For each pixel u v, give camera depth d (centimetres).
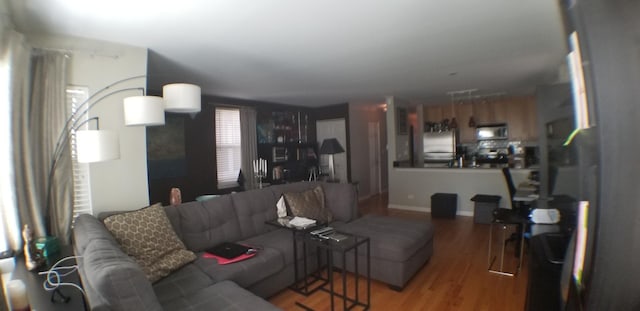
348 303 245
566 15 45
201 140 490
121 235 207
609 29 36
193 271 218
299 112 679
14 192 197
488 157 663
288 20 216
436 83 459
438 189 550
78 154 202
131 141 267
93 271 126
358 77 403
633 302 37
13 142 196
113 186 260
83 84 242
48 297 142
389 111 593
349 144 664
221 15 204
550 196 240
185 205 268
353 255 284
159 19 208
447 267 310
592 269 40
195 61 308
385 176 815
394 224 318
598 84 36
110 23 212
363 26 231
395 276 261
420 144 753
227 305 172
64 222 233
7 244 195
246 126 550
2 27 179
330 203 363
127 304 122
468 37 260
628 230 36
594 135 38
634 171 35
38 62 222
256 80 400
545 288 154
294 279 265
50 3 181
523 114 647
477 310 231
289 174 631
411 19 221
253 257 240
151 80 385
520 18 223
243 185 539
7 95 190
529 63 348
